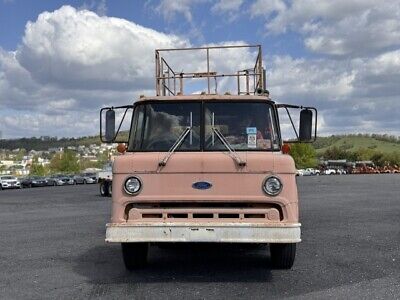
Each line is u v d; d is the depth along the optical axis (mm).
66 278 7477
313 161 105625
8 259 9180
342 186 41938
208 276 7395
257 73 10938
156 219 6789
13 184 55375
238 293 6406
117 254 9508
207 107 7484
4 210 21609
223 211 6742
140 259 7742
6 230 13828
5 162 131500
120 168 6930
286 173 6777
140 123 7535
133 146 7426
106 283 7086
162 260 8672
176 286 6812
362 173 116688
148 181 6863
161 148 7332
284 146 7367
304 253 9219
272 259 7727
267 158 6801
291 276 7344
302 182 53594
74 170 97500
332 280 7074
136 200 6852
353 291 6453
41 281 7312
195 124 7410
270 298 6156
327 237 11250
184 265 8219
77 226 14336
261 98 7527
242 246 9227
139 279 7273
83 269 8125
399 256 8883
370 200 23703
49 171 94500
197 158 6848
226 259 8695
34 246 10688
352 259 8617
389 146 191875
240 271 7711
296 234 6586
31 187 58500
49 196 33406
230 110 7473
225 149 7230
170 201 6816
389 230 12438
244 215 6746
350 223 13984
